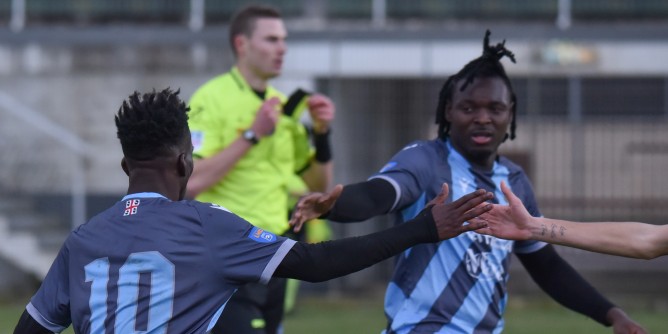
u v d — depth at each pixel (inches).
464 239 478.6
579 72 1397.6
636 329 497.4
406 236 384.5
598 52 1403.8
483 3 1496.1
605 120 1379.2
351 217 445.4
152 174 382.0
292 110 668.7
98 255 370.6
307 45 1412.4
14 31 1443.2
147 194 380.2
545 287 523.5
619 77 1400.1
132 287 363.6
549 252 518.0
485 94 478.6
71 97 1433.3
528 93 1401.3
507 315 1214.9
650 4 1492.4
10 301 1346.0
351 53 1411.2
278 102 635.5
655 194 1350.9
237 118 653.9
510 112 497.4
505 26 1429.6
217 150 649.6
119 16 1517.0
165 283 364.2
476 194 386.0
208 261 368.5
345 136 1385.3
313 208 435.2
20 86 1439.5
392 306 488.4
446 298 477.4
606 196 1355.8
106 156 1419.8
